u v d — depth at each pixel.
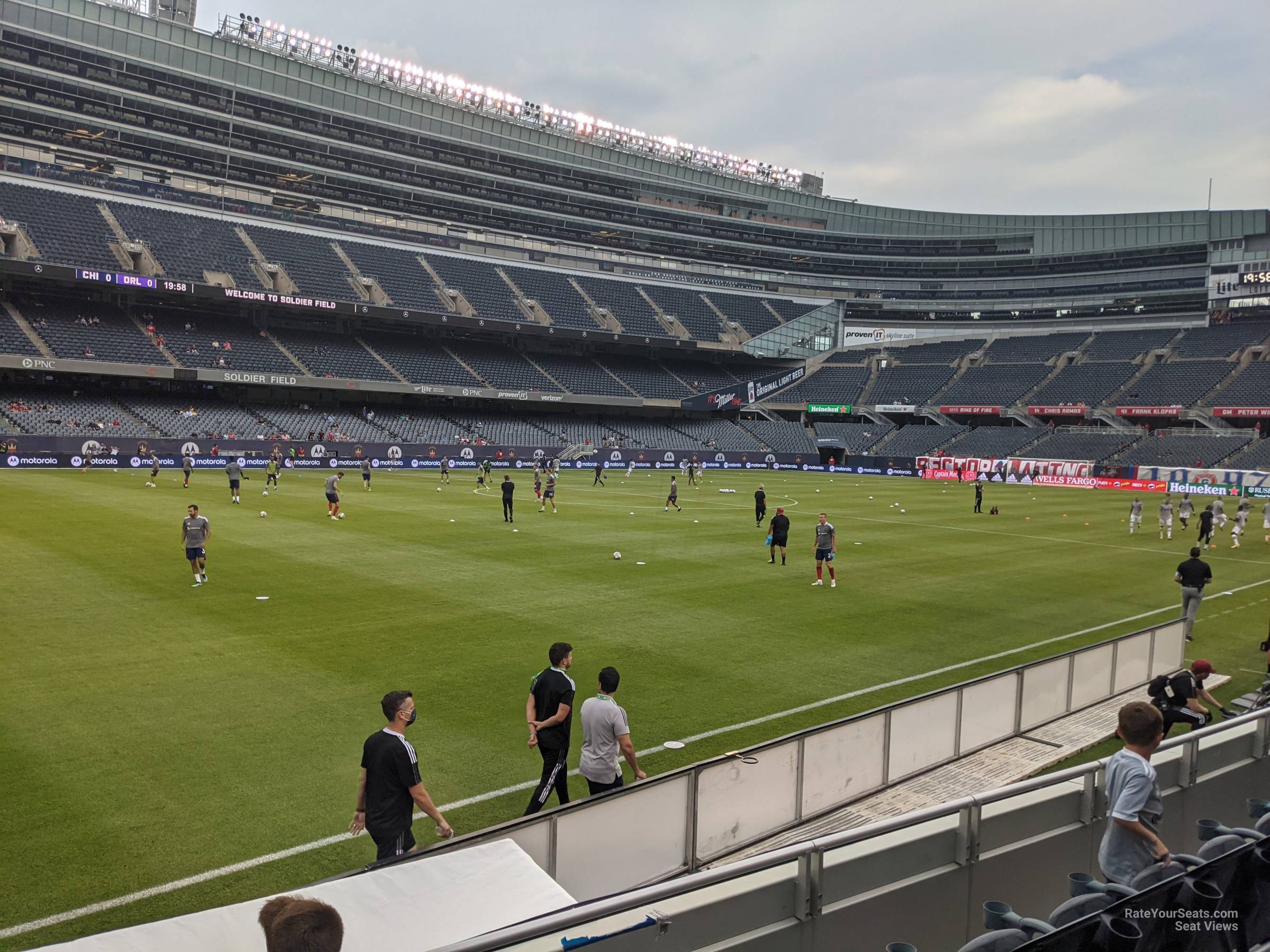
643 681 13.67
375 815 6.92
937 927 5.45
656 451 77.06
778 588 21.61
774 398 92.31
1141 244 91.19
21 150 68.00
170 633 15.57
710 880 4.36
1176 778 6.72
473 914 5.40
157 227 66.88
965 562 27.05
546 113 91.81
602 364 86.75
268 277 68.00
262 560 23.14
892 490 57.84
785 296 103.12
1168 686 12.67
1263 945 5.16
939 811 5.31
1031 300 99.31
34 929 6.68
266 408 65.62
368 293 71.56
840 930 4.98
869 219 104.12
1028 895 5.97
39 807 8.79
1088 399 78.38
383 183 83.88
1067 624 18.62
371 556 24.30
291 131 78.19
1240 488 58.44
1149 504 52.03
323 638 15.51
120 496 37.03
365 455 62.66
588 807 6.79
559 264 93.75
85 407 57.25
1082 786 6.31
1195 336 82.06
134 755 10.20
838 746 9.20
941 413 84.94
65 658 13.89
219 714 11.61
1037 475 69.06
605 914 4.05
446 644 15.37
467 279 80.56
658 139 98.31
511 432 74.00
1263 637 18.14
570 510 38.38
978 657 15.71
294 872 7.70
